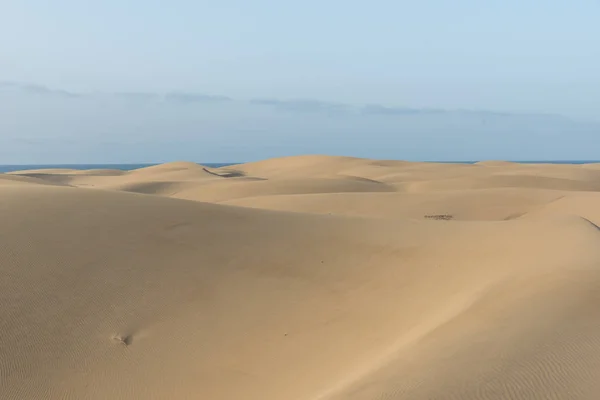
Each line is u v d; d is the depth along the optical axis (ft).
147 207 56.59
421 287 41.06
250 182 170.60
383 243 50.67
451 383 20.39
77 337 34.63
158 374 31.63
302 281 43.21
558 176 208.33
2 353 32.32
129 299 39.04
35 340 33.81
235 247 48.62
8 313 35.73
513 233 50.96
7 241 44.14
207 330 36.22
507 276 37.47
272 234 52.42
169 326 36.52
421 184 182.60
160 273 42.75
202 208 59.00
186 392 29.91
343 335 35.04
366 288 41.75
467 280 40.57
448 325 28.94
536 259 40.91
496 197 114.01
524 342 24.00
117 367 32.22
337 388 23.43
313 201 115.44
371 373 23.57
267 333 35.99
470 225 56.65
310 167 292.20
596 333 24.89
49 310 36.68
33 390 29.91
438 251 47.80
